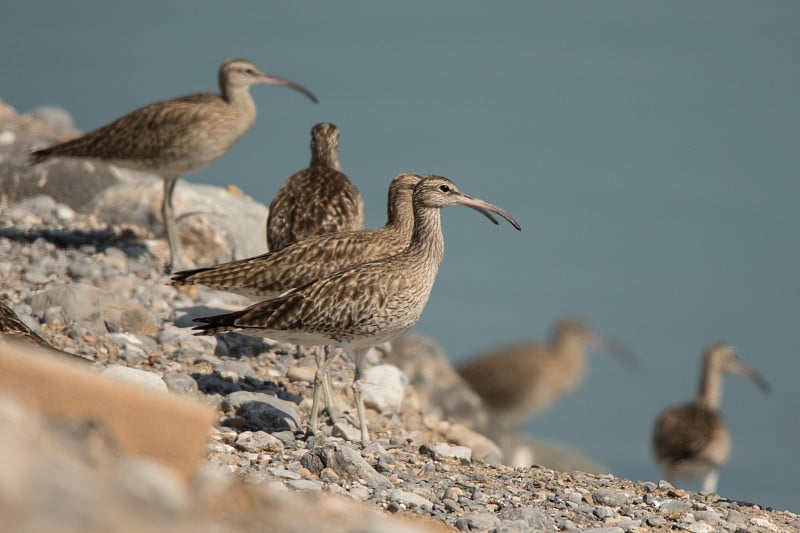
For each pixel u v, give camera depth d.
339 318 12.82
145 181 21.20
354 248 14.84
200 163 18.86
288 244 14.95
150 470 5.13
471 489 11.63
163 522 4.82
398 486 11.22
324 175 16.80
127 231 20.25
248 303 17.97
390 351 18.06
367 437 13.10
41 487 4.61
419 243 13.58
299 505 6.70
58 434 5.38
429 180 13.60
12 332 11.59
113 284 17.22
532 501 11.38
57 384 6.45
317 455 11.15
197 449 6.68
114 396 6.54
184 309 16.78
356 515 7.42
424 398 17.56
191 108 18.61
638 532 10.48
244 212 20.64
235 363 15.17
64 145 19.05
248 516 5.89
